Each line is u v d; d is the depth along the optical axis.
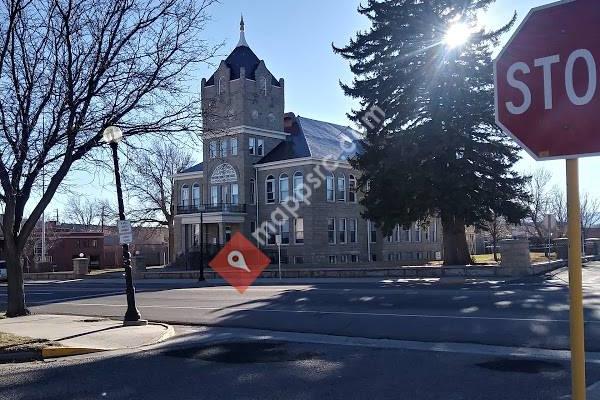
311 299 19.09
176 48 15.46
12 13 14.02
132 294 14.93
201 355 10.48
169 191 56.72
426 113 29.09
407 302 16.86
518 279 24.62
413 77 29.19
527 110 2.81
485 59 28.77
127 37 15.13
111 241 68.62
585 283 21.48
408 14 28.97
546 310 13.91
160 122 15.91
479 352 9.89
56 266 61.94
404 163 28.72
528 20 2.82
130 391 7.89
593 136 2.63
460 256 31.16
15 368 9.89
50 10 14.58
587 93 2.64
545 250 48.19
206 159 48.53
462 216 28.94
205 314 16.70
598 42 2.62
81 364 10.03
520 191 33.22
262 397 7.35
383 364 9.18
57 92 14.60
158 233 85.50
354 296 19.20
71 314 18.47
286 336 12.60
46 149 14.66
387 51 29.97
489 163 28.69
